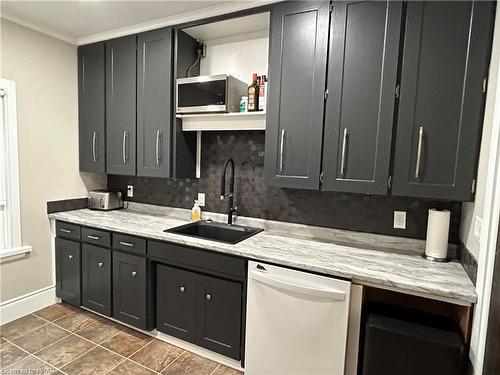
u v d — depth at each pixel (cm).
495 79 134
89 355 209
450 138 155
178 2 207
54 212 278
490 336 116
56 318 255
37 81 257
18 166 249
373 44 168
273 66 196
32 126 256
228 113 220
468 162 151
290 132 193
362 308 158
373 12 167
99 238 244
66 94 280
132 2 209
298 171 193
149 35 243
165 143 244
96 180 315
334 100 179
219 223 252
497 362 112
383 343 144
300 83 188
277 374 175
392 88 165
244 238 213
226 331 196
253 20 217
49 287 277
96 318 257
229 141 254
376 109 169
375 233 206
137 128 256
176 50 235
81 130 290
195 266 201
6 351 210
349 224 213
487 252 123
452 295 135
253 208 247
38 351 211
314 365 164
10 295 250
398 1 161
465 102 150
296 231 229
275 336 173
